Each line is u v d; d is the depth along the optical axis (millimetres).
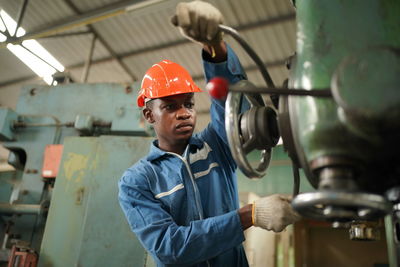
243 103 923
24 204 2277
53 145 2312
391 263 977
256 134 751
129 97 2396
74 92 2498
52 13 4227
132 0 3471
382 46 507
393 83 483
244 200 2537
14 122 2436
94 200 1906
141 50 4719
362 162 536
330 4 596
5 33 3924
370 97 481
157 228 987
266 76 788
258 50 4367
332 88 497
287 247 3600
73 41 4633
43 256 1897
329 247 4496
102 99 2436
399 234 850
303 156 596
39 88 2580
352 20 578
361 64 497
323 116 532
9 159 2547
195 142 1201
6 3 4176
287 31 4035
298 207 537
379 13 584
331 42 572
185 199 1110
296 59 652
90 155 2043
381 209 493
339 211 536
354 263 4355
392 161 541
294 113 602
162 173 1156
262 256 2846
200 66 4781
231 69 911
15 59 4824
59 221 1954
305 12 616
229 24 4133
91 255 1790
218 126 1188
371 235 832
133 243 1800
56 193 2014
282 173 3633
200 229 922
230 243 906
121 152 1996
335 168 529
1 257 2094
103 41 4633
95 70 5176
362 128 501
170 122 1178
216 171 1169
